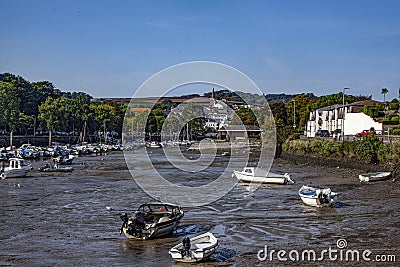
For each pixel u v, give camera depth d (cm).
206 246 2586
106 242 2888
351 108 11669
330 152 8575
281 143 10719
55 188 5506
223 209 4009
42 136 14550
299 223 3378
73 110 15775
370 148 7319
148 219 3116
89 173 7381
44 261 2481
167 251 2683
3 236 3019
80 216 3703
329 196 4084
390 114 10862
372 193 4878
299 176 6725
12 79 16312
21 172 6700
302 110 16850
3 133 13700
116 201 4497
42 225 3359
